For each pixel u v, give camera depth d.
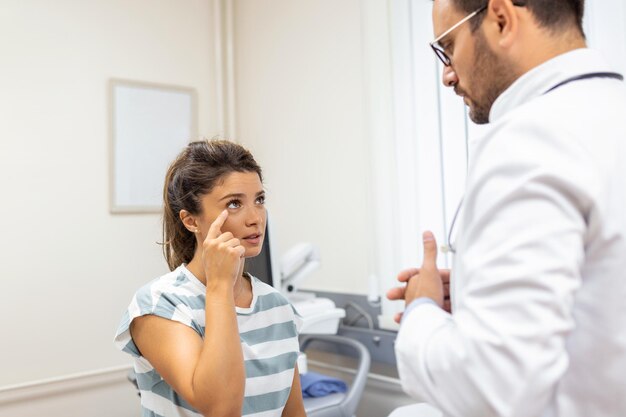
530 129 0.59
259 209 1.11
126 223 2.69
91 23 2.62
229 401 0.94
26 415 2.38
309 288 2.57
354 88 2.34
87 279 2.56
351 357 2.33
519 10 0.67
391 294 0.84
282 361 1.15
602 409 0.60
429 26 2.09
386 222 2.16
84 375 2.50
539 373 0.52
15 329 2.38
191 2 2.95
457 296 0.69
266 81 2.85
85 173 2.58
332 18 2.45
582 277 0.60
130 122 2.71
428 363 0.62
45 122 2.48
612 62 1.56
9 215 2.38
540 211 0.55
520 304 0.53
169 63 2.86
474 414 0.58
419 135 2.11
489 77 0.71
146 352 1.02
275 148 2.79
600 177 0.57
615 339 0.58
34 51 2.46
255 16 2.93
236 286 1.14
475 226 0.60
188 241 1.20
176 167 1.15
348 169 2.37
